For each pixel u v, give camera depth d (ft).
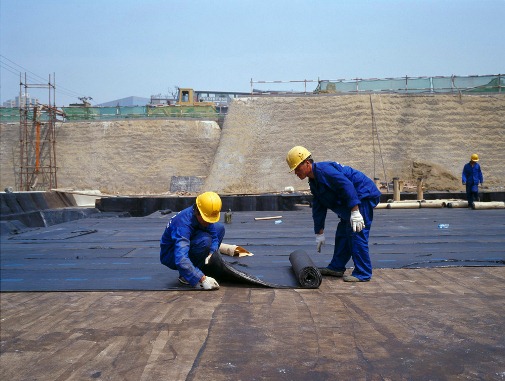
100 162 114.01
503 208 51.80
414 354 10.87
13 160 117.08
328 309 14.94
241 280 18.56
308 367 10.30
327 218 45.85
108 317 14.66
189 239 18.37
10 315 15.24
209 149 113.19
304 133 101.19
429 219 42.63
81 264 24.25
